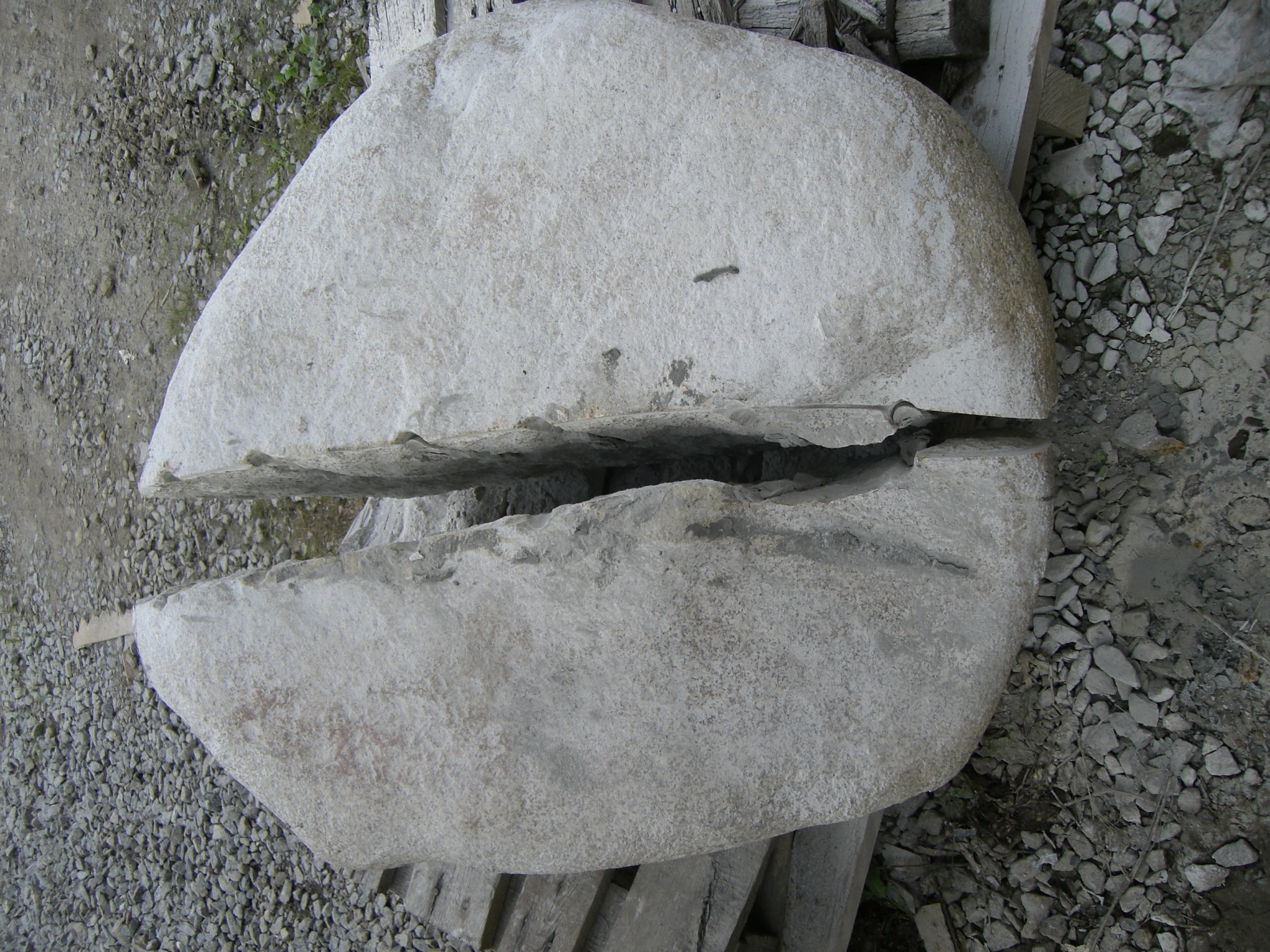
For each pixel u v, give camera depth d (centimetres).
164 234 211
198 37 206
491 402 100
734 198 96
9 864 235
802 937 143
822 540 102
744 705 104
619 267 98
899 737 103
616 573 102
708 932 136
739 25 133
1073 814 136
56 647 232
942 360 95
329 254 104
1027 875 138
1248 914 125
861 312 94
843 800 104
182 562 211
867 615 102
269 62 198
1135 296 129
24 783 236
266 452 106
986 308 94
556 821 106
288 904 195
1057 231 133
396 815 108
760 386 96
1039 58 123
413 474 122
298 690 107
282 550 199
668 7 134
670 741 104
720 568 102
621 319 98
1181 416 127
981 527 100
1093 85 130
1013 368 95
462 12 146
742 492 103
